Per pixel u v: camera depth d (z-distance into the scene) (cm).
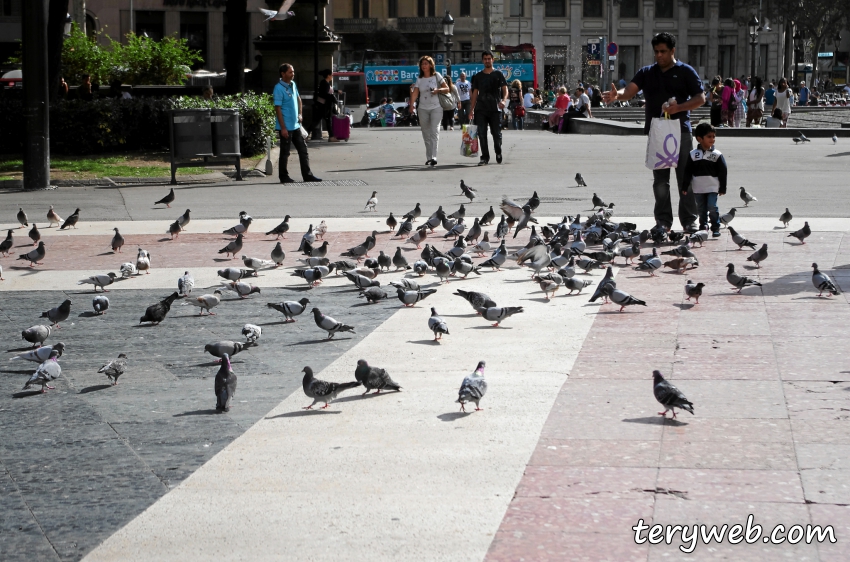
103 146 2602
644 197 1725
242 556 430
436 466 524
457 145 2950
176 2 6800
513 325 851
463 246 1175
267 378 715
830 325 807
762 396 624
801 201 1630
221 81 4638
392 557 423
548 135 3606
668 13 8456
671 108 1260
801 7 7619
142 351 809
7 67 4706
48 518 478
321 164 2408
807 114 5138
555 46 8338
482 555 423
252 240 1347
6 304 998
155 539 450
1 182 2050
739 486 484
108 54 3762
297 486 504
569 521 452
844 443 538
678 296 943
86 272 1152
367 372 652
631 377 677
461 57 6419
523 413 607
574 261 1075
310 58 3400
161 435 595
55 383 720
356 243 1301
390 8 8306
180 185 2036
